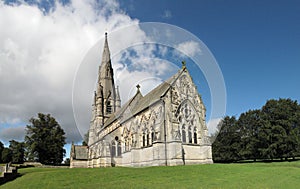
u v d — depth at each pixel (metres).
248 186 21.00
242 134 79.19
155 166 37.00
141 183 23.17
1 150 98.81
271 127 67.12
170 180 24.88
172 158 39.22
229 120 83.75
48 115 88.75
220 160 82.06
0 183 29.66
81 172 34.53
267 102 72.00
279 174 30.30
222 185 21.58
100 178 27.89
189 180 24.78
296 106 70.62
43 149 83.62
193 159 42.56
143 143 46.59
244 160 79.75
